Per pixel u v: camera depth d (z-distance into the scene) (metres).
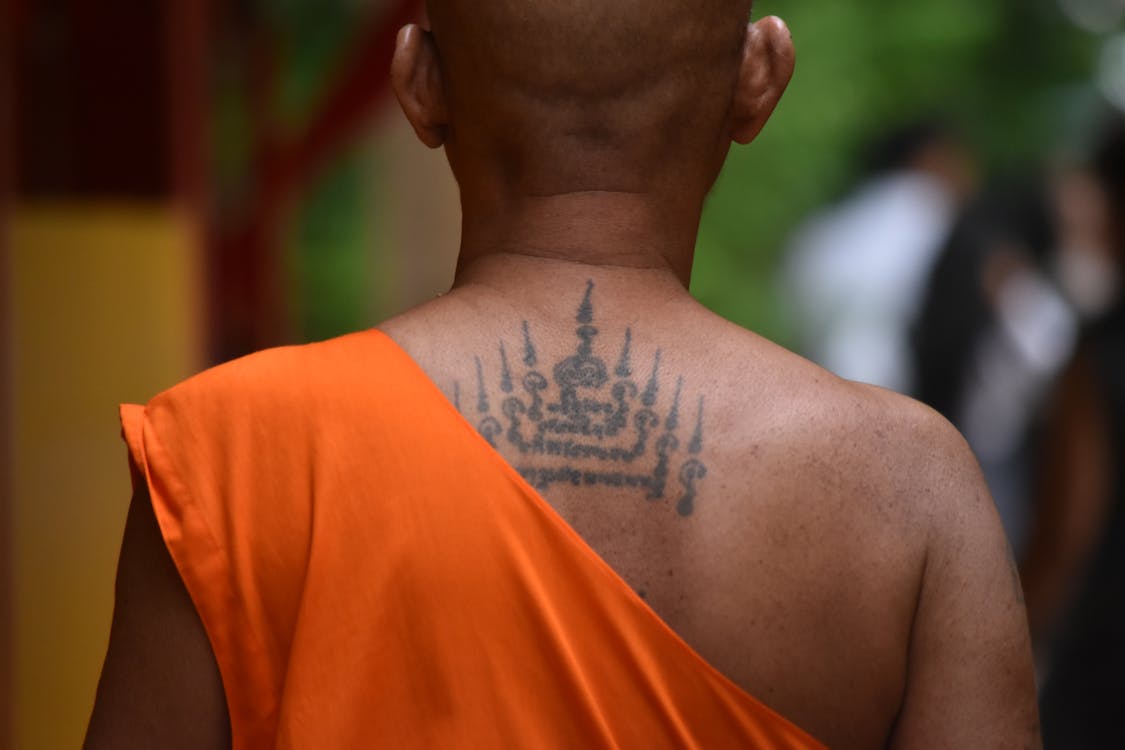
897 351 11.00
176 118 8.02
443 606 2.40
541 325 2.59
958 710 2.57
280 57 15.06
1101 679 6.60
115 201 7.91
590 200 2.62
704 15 2.57
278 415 2.49
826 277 11.35
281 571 2.46
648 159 2.62
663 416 2.53
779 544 2.49
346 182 21.33
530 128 2.60
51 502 7.01
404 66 2.69
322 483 2.44
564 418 2.52
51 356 7.06
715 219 27.33
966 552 2.58
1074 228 10.36
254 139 12.54
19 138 7.57
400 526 2.42
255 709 2.48
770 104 2.69
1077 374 6.65
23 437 6.86
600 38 2.54
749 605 2.47
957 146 11.45
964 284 10.57
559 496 2.49
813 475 2.52
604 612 2.40
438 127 2.73
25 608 6.77
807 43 28.53
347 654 2.40
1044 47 33.97
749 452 2.52
